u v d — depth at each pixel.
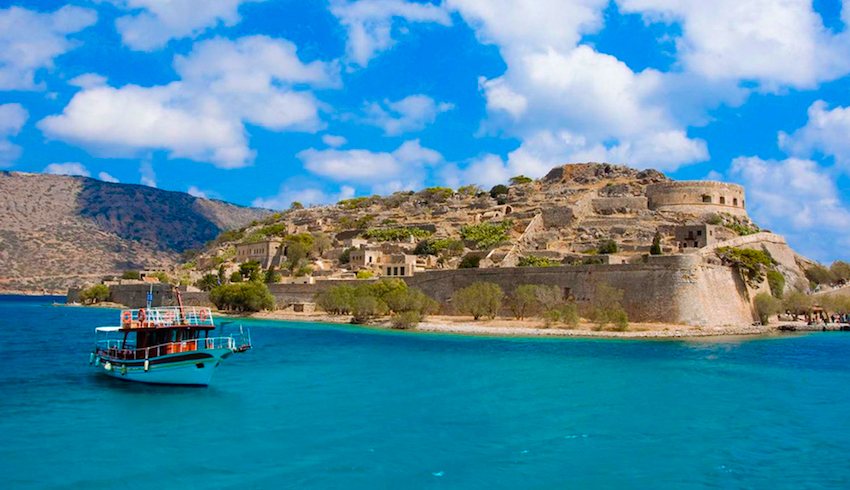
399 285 125.69
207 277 173.25
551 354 73.06
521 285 116.25
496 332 101.50
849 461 33.03
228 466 31.31
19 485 28.78
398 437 36.25
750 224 176.38
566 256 143.38
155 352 53.56
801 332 112.25
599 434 37.22
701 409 44.00
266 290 148.62
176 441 35.47
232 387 50.91
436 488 28.64
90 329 107.81
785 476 30.78
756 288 121.75
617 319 100.38
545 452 33.72
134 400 45.66
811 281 151.75
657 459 32.91
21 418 40.44
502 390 49.97
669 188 181.75
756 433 37.97
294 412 42.12
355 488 28.56
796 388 52.47
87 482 29.20
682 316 102.25
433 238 182.00
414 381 53.91
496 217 189.62
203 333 102.12
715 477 30.50
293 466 31.34
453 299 118.19
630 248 151.50
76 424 39.00
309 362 65.38
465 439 35.97
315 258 187.75
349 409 43.03
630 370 60.66
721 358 70.69
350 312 133.62
